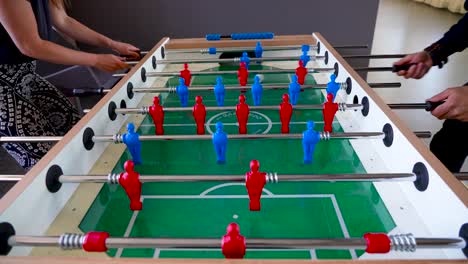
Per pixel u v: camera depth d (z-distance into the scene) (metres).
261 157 0.93
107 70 1.31
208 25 2.69
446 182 0.58
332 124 1.07
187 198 0.78
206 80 1.53
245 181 0.67
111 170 0.85
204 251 0.64
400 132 0.76
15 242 0.52
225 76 1.57
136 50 1.63
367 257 0.62
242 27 2.69
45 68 2.38
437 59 1.31
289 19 2.63
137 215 0.73
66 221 0.69
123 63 1.33
